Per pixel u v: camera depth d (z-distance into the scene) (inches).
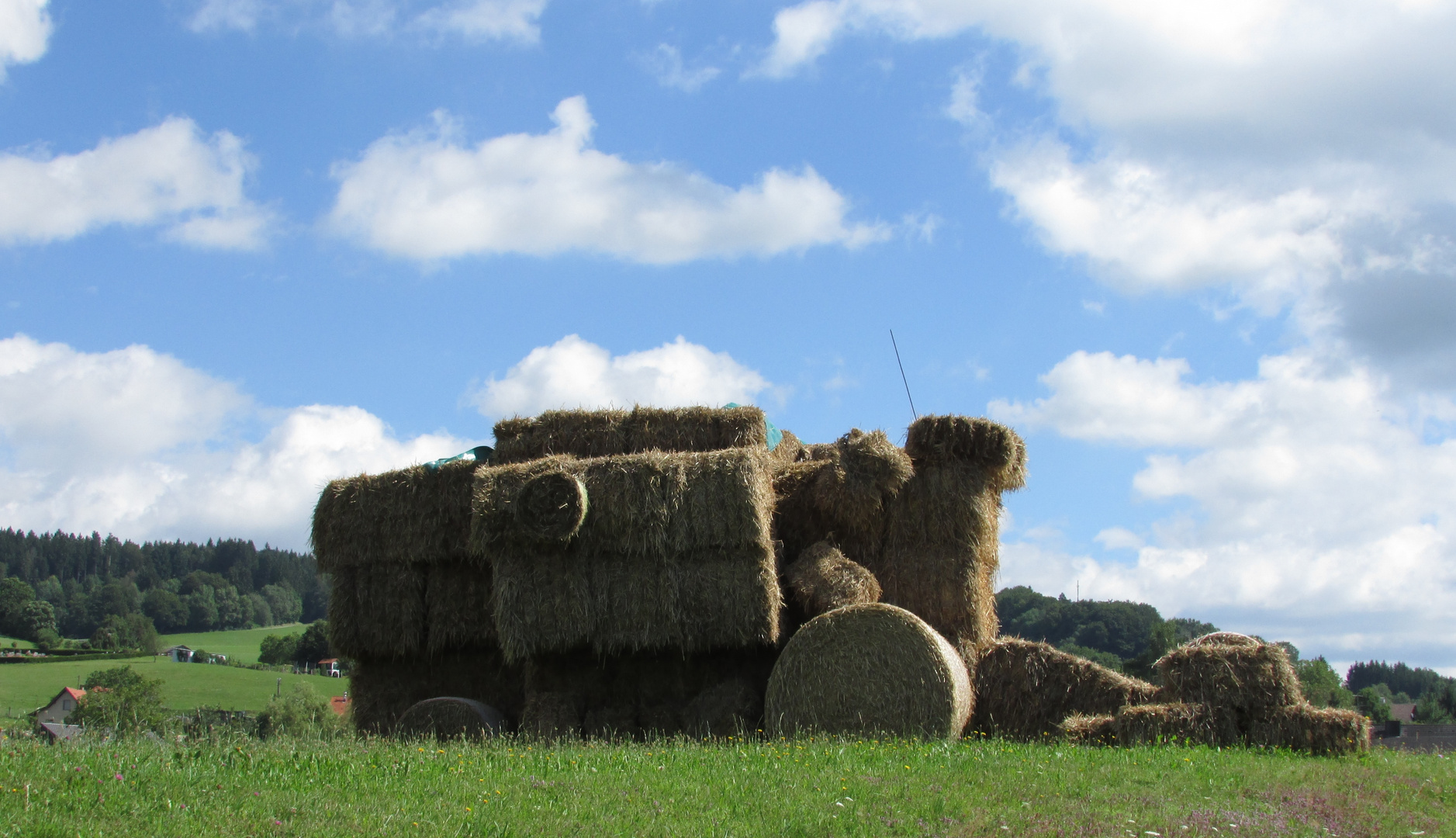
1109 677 571.8
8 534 5772.6
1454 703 2699.3
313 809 296.8
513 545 573.0
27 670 2992.1
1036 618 2800.2
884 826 296.0
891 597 613.3
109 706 1758.1
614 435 656.4
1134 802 327.0
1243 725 485.7
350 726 637.3
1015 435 645.9
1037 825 299.3
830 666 530.0
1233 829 300.2
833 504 622.2
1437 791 369.1
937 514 619.5
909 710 514.6
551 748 493.0
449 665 655.8
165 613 5044.3
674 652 581.6
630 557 566.3
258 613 5329.7
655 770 372.8
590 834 283.9
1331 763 435.8
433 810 302.0
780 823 295.6
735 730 562.3
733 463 563.8
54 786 303.4
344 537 663.1
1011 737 576.7
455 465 657.0
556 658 589.6
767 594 557.6
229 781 326.3
